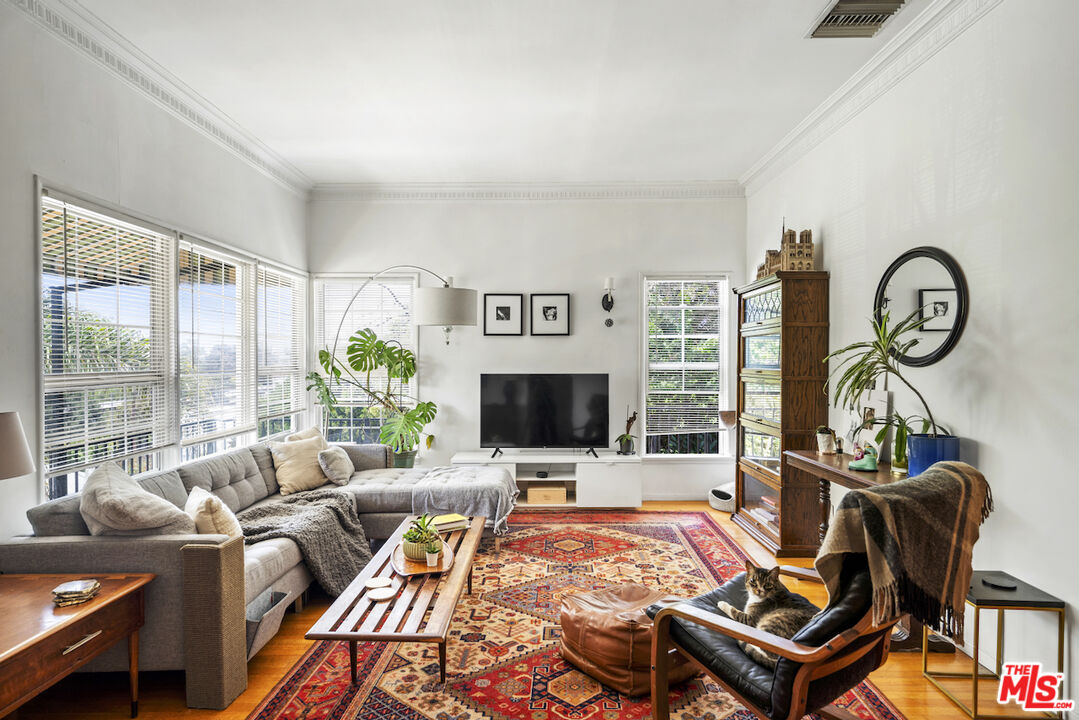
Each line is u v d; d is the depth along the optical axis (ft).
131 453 10.41
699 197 18.10
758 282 14.30
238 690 7.48
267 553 9.05
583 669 7.99
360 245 18.15
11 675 5.48
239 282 14.28
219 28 9.32
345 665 8.29
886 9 8.91
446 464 18.24
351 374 17.48
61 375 8.98
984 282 8.32
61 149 8.79
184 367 12.02
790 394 13.12
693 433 18.33
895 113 10.48
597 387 17.84
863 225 11.59
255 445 13.46
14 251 8.04
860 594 5.24
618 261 18.12
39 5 8.28
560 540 14.03
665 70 10.78
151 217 10.82
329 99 11.96
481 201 18.15
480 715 7.09
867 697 7.55
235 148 13.78
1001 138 7.98
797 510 12.99
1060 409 7.09
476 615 9.86
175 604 7.36
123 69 9.97
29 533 8.21
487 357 18.21
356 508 12.76
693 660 6.46
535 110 12.54
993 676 7.97
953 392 8.96
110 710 7.23
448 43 9.81
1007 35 7.85
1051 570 7.23
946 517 5.36
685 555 13.00
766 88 11.53
